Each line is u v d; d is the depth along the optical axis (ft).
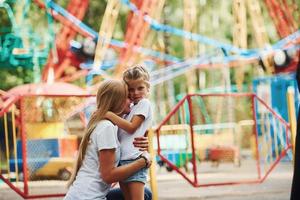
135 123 23.43
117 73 61.16
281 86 66.95
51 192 42.11
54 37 59.16
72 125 37.11
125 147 23.43
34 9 62.80
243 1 65.67
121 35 72.23
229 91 69.97
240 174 54.13
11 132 42.93
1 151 42.98
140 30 61.72
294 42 65.41
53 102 37.09
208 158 59.31
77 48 60.08
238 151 60.13
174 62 66.74
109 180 21.56
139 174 22.88
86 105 37.76
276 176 51.75
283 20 65.46
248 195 40.57
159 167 59.06
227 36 76.84
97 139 21.63
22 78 67.77
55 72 59.98
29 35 60.85
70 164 36.06
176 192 43.29
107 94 22.62
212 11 76.23
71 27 59.98
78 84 65.51
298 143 19.66
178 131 54.19
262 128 52.13
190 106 38.50
